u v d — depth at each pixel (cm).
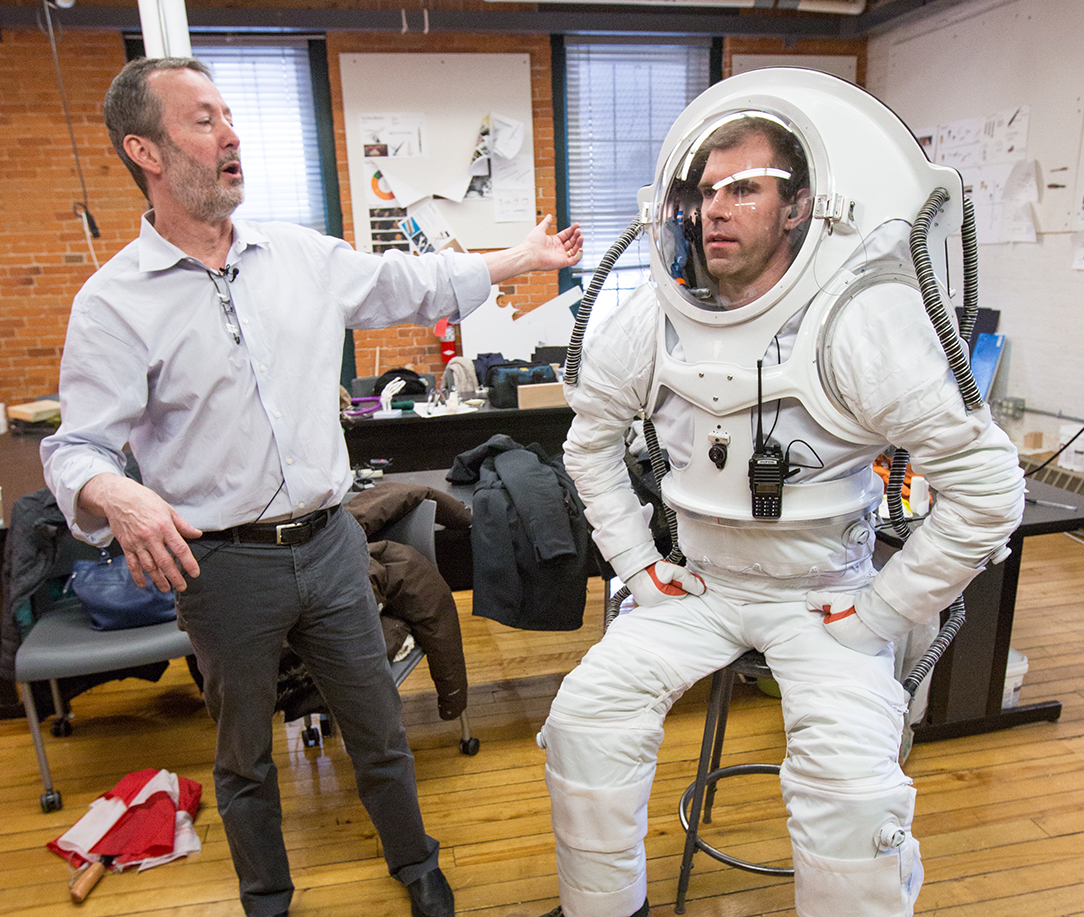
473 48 524
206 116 130
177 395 136
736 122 122
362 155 524
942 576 117
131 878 186
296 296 145
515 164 542
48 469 130
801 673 129
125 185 507
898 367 113
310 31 507
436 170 533
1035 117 431
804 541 129
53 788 210
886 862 115
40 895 181
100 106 495
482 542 221
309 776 221
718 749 186
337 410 151
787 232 118
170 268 134
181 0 220
